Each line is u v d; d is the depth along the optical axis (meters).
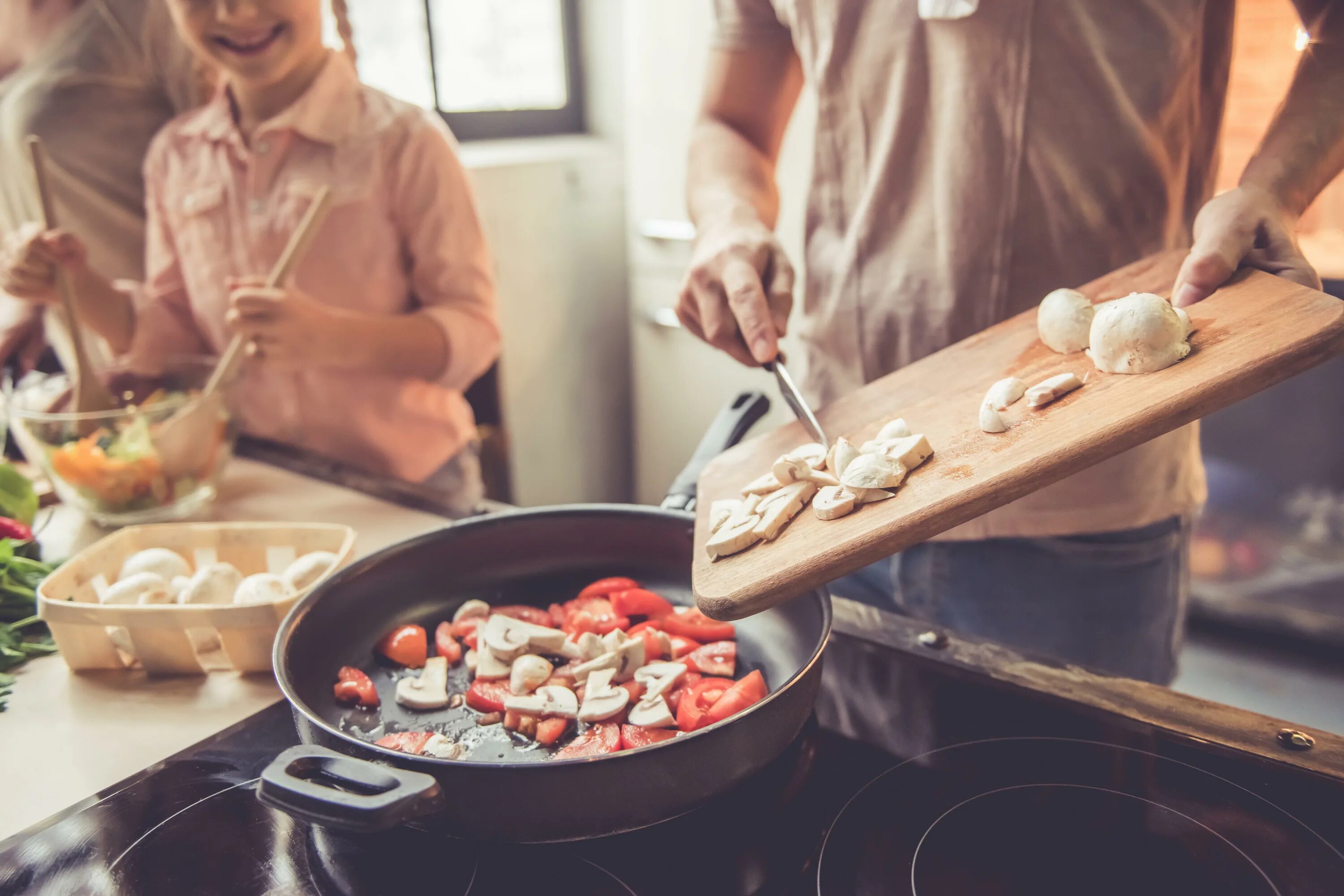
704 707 0.60
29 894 0.48
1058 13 0.76
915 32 0.82
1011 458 0.53
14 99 1.46
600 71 2.42
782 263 0.78
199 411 1.00
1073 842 0.48
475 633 0.70
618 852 0.50
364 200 1.27
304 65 1.26
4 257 1.09
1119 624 0.91
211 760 0.59
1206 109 0.83
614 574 0.78
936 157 0.85
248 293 1.06
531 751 0.58
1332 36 0.65
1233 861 0.46
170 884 0.48
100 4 1.43
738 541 0.57
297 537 0.82
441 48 2.17
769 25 0.98
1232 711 0.57
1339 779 0.51
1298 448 1.67
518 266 2.12
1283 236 0.58
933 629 0.69
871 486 0.55
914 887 0.46
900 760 0.56
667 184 2.12
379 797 0.42
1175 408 0.49
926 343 0.90
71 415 0.97
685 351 2.23
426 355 1.26
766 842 0.50
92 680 0.71
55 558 0.93
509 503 2.27
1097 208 0.81
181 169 1.34
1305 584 1.74
